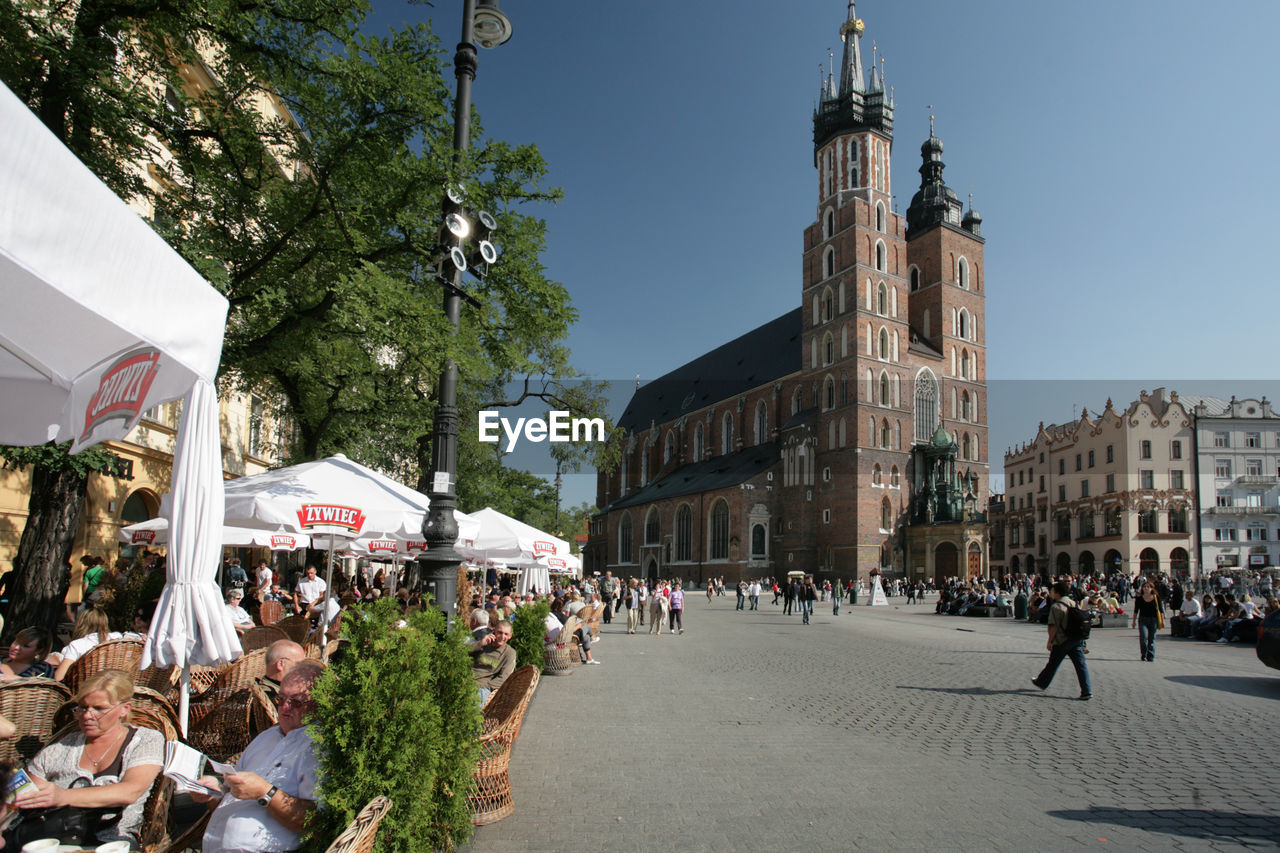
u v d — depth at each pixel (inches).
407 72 485.7
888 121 2984.7
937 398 2906.0
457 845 211.6
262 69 490.9
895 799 263.6
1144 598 680.4
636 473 4126.5
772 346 3398.1
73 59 391.2
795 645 868.0
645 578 3344.0
